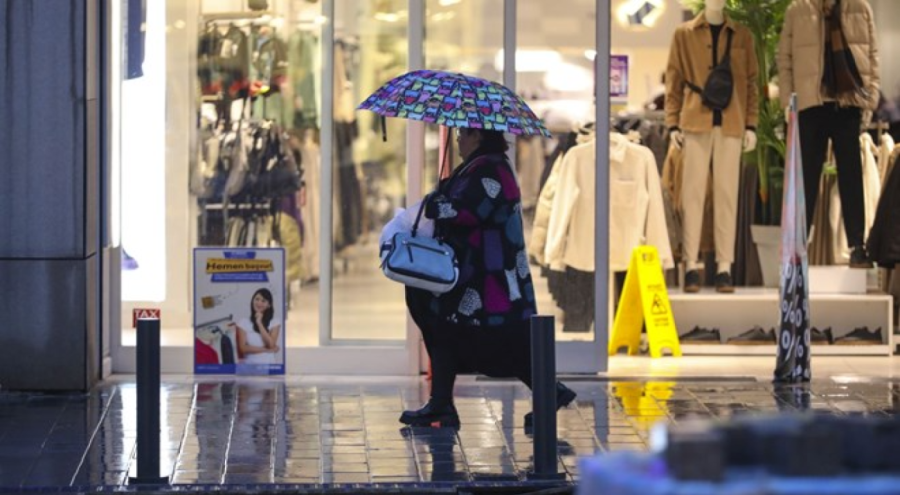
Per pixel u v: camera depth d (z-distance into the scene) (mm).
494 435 24328
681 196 33688
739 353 32750
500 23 30172
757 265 34875
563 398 24703
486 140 24141
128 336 30156
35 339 27859
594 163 30250
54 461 22562
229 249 29719
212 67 30328
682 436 10461
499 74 30219
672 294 33312
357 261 30375
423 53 30188
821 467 10539
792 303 29500
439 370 24734
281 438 24094
